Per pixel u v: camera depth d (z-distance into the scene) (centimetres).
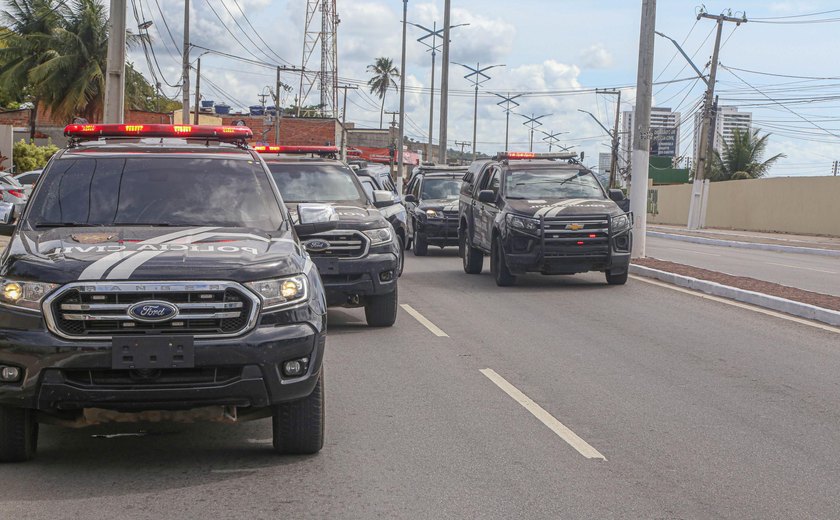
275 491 562
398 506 537
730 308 1402
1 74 5269
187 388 554
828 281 1883
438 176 2545
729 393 851
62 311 550
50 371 546
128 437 692
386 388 859
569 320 1277
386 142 10988
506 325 1232
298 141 8156
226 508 530
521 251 1603
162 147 760
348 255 1156
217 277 562
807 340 1133
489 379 900
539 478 595
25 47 5209
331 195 1320
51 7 5241
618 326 1227
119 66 1989
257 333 564
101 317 547
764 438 702
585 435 704
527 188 1731
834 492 577
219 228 669
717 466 629
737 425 739
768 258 2700
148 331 552
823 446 682
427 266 2091
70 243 609
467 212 1934
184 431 708
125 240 621
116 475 592
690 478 602
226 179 723
